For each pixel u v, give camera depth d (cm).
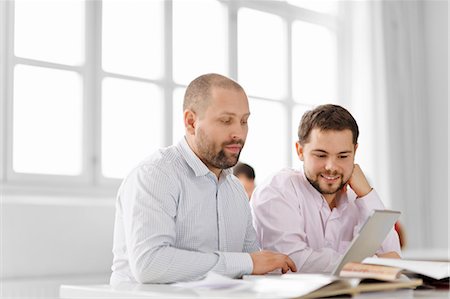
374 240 191
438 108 610
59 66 410
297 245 243
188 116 217
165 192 209
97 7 427
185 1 478
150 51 456
